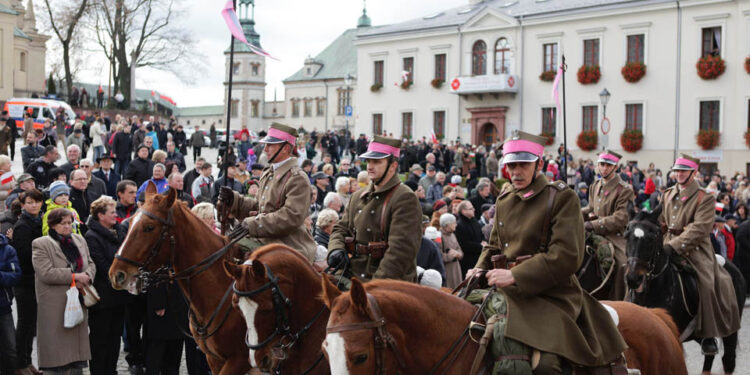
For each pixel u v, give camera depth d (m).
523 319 4.29
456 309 4.44
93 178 12.66
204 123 103.12
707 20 41.41
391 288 4.33
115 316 8.45
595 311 4.64
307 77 84.75
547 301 4.44
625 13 43.97
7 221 9.72
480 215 15.16
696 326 8.25
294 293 5.62
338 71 82.19
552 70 46.94
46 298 7.84
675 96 42.50
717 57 41.06
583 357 4.32
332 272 6.06
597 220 9.19
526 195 4.56
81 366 8.05
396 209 5.88
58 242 8.04
